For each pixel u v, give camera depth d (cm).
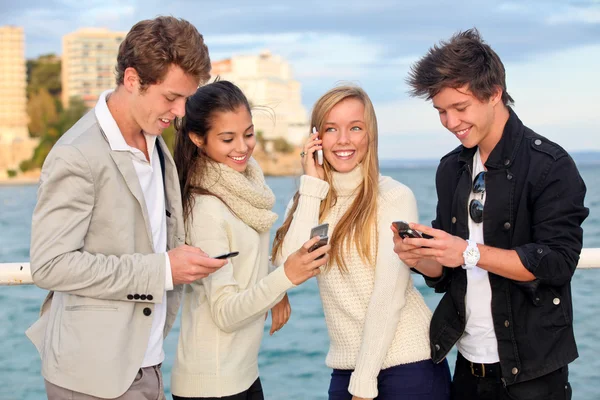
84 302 207
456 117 223
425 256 217
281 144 8331
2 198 6475
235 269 242
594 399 408
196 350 236
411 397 242
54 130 10275
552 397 225
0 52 11212
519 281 219
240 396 238
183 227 230
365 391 234
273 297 221
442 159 253
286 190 4831
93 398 205
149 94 204
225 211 241
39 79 12262
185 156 246
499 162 227
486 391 236
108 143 207
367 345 239
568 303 225
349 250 252
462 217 238
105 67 12438
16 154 9825
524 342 224
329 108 256
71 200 198
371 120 256
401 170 14500
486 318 234
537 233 218
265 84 12975
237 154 243
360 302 252
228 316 227
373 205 251
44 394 500
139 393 213
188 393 235
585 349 503
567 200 215
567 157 219
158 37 200
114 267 202
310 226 253
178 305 237
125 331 208
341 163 257
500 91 224
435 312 245
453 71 217
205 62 207
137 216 213
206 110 239
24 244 2477
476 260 212
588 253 257
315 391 498
